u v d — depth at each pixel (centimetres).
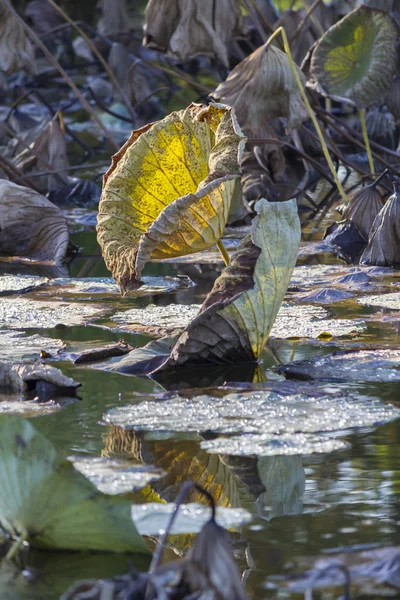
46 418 501
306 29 1708
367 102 1127
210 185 576
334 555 331
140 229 652
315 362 592
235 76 1146
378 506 373
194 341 589
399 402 508
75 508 340
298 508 375
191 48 1386
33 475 344
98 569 331
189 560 279
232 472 416
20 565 336
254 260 593
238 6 1420
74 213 1330
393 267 947
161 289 864
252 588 310
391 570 317
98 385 565
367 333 668
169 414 500
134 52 2462
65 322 733
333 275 905
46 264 1014
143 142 652
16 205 1062
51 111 1934
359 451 436
